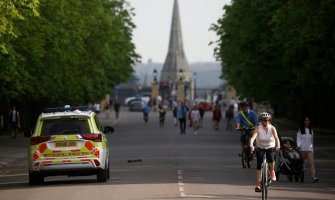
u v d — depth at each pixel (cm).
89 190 4050
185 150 7806
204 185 4300
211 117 19312
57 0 8325
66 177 5112
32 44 7544
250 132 5484
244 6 10525
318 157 7025
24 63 7869
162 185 4288
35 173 4353
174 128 13575
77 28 9281
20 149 8281
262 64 10744
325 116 11819
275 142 3509
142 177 4869
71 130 4366
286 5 8662
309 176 5194
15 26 7012
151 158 6750
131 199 3625
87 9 11306
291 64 9138
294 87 10588
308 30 7869
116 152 7669
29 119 12575
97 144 4384
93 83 11681
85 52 10144
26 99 10425
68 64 9431
